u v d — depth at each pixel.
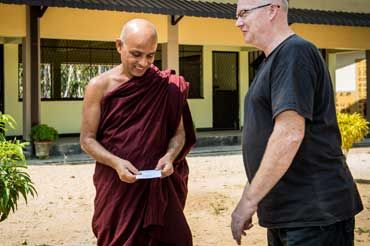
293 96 2.51
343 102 23.11
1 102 15.25
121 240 3.27
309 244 2.63
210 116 17.73
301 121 2.51
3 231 6.57
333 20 15.23
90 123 3.30
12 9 12.56
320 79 2.65
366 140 16.62
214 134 16.03
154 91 3.28
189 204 8.04
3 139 4.65
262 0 2.67
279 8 2.68
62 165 11.87
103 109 3.29
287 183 2.65
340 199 2.67
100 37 13.47
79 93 15.99
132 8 12.52
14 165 4.56
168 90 3.32
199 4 14.23
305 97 2.53
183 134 3.45
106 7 12.24
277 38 2.69
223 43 15.02
